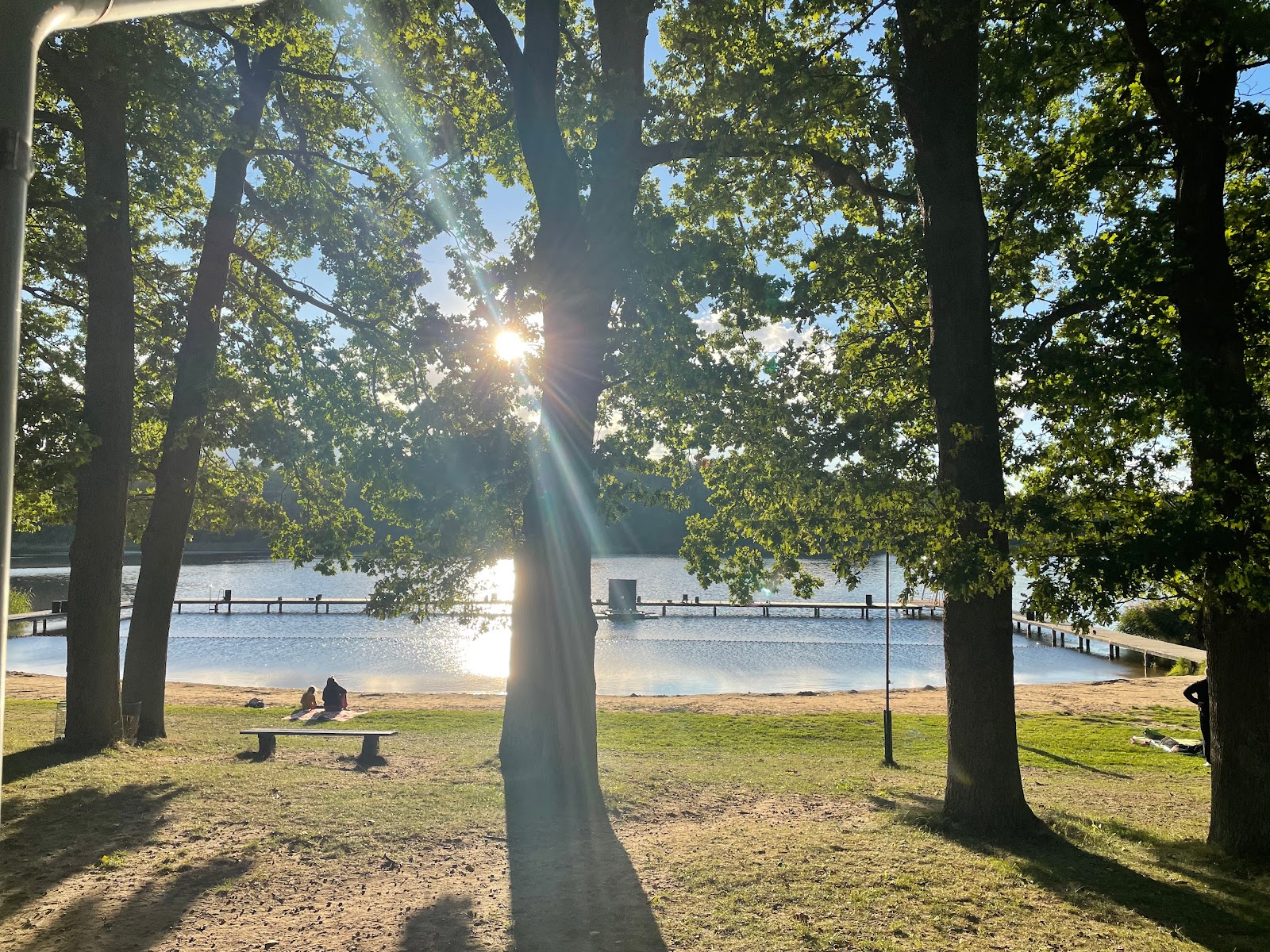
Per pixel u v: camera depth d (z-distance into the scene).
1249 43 8.30
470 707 21.64
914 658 36.31
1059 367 9.95
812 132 11.96
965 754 9.41
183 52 14.77
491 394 13.09
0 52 2.48
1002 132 11.92
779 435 12.35
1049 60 10.27
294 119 16.53
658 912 6.62
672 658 35.69
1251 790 8.71
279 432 15.70
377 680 30.05
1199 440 8.52
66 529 96.50
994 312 12.06
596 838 8.62
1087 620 8.19
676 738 16.97
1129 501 9.11
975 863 7.93
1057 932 6.34
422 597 12.64
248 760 12.19
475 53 14.28
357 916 6.53
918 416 12.03
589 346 10.84
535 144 10.86
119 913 6.48
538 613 10.87
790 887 7.20
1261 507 7.82
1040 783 13.17
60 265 13.50
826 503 11.10
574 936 6.17
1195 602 9.13
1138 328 9.79
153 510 14.82
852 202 13.66
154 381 17.86
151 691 14.54
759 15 11.20
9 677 26.72
